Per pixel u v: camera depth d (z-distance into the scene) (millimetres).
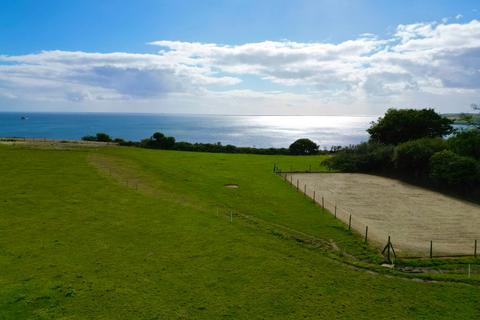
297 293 17531
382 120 66500
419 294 17797
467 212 33594
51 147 63656
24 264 19641
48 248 22000
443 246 24750
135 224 27016
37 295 16406
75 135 168375
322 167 59250
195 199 35562
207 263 20578
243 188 41219
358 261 22047
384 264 21750
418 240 25906
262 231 26750
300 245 24359
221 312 15688
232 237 24938
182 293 17188
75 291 16922
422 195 40562
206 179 45250
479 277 19844
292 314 15711
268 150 81562
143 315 15250
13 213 28594
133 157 59250
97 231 25281
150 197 35281
